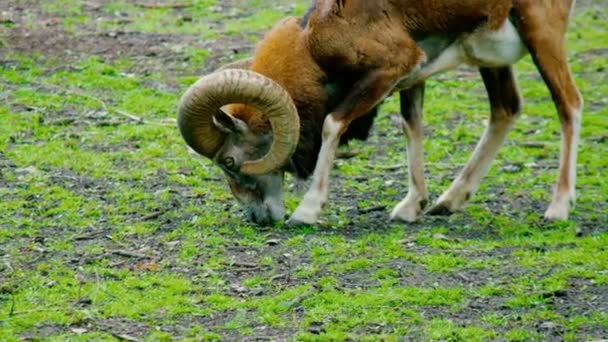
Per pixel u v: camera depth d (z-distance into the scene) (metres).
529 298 16.84
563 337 15.66
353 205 22.00
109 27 33.94
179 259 18.50
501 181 23.69
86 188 22.19
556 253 18.81
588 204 22.20
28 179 22.47
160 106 27.70
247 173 20.02
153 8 36.41
